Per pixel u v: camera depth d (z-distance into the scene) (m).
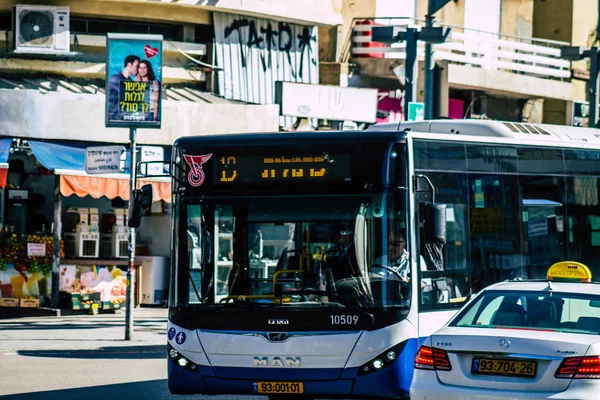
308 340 18.95
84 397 21.67
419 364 16.06
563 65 57.22
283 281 19.33
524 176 22.62
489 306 16.73
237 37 45.62
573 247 23.84
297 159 19.67
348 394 18.89
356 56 50.25
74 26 43.00
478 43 56.28
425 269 19.62
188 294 19.73
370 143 19.55
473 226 21.08
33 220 40.91
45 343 31.36
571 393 14.94
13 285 38.28
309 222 19.48
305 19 47.38
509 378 15.36
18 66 41.34
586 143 24.61
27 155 40.62
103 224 41.94
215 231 19.81
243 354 19.16
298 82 45.34
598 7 62.59
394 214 19.33
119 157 32.06
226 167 19.92
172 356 19.70
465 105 55.62
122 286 40.94
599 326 15.93
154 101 33.41
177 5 43.81
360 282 19.12
